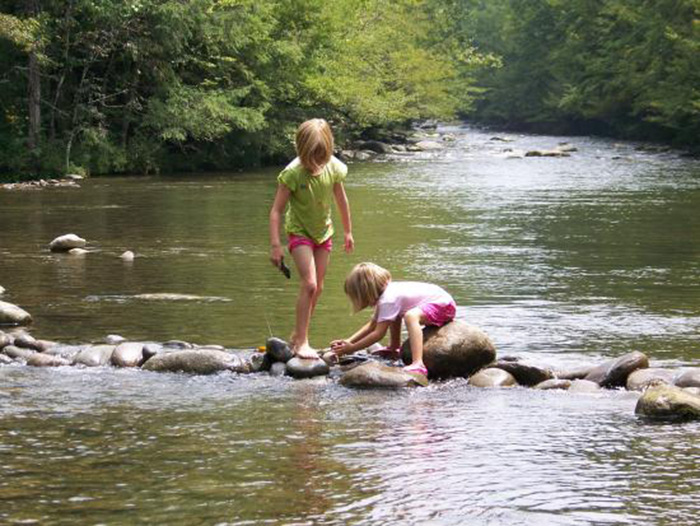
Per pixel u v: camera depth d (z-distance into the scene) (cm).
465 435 625
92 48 3428
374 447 600
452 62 7506
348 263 1421
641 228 1894
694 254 1536
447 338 793
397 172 3628
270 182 3188
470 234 1789
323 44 4531
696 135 5294
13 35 3016
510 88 8812
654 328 980
